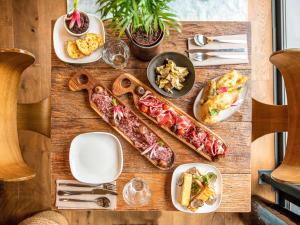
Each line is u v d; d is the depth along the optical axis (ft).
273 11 7.97
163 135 5.52
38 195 8.05
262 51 8.05
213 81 5.30
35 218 6.91
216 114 5.27
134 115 5.44
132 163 5.51
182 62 5.31
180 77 5.25
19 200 8.07
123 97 5.51
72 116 5.51
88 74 5.42
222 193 5.50
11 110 5.54
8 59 5.06
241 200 5.51
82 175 5.45
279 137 7.98
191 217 8.05
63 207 5.52
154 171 5.51
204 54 5.46
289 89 5.45
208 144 5.40
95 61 5.44
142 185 5.50
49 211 7.44
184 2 7.79
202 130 5.44
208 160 5.50
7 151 5.36
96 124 5.52
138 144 5.43
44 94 8.05
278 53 4.91
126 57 5.38
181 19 7.79
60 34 5.41
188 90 5.24
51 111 5.50
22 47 8.03
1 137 5.32
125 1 4.23
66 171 5.52
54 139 5.51
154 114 5.37
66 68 5.48
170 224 8.05
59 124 5.51
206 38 5.47
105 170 5.46
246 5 7.81
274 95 8.05
